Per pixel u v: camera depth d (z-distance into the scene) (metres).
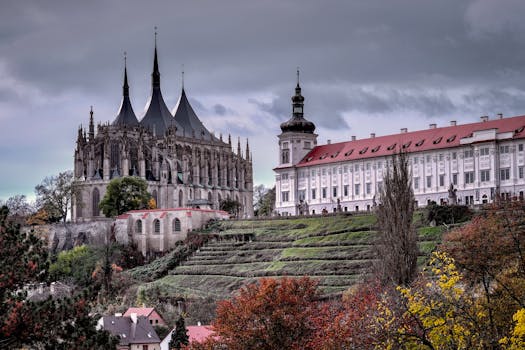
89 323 81.81
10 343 77.75
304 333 120.56
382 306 90.88
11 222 85.50
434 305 82.06
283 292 124.06
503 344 77.62
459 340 80.06
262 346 120.94
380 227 142.88
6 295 80.56
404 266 138.50
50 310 80.31
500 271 92.25
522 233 105.56
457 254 95.38
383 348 85.56
